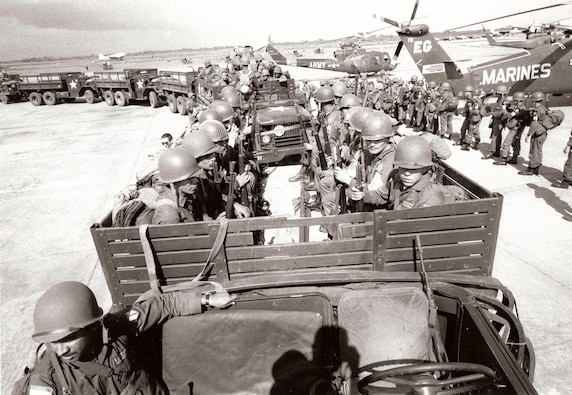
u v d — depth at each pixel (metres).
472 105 10.61
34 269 5.88
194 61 79.12
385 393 2.13
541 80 14.00
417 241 2.76
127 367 2.05
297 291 2.61
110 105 24.19
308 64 29.83
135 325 2.20
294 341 2.41
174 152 3.46
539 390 3.24
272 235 6.16
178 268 2.99
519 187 7.79
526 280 4.75
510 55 13.99
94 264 5.94
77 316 1.77
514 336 2.59
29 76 25.78
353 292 2.47
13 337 4.42
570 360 3.52
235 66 18.08
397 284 2.71
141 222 3.39
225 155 6.21
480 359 2.26
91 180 10.03
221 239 2.85
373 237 2.88
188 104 16.80
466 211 2.80
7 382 3.77
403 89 14.99
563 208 6.70
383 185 3.78
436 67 14.82
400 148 3.15
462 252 2.92
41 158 12.64
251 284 2.67
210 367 2.47
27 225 7.54
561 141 11.05
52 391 1.76
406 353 2.37
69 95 25.59
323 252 2.92
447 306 2.60
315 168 6.48
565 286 4.59
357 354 2.39
